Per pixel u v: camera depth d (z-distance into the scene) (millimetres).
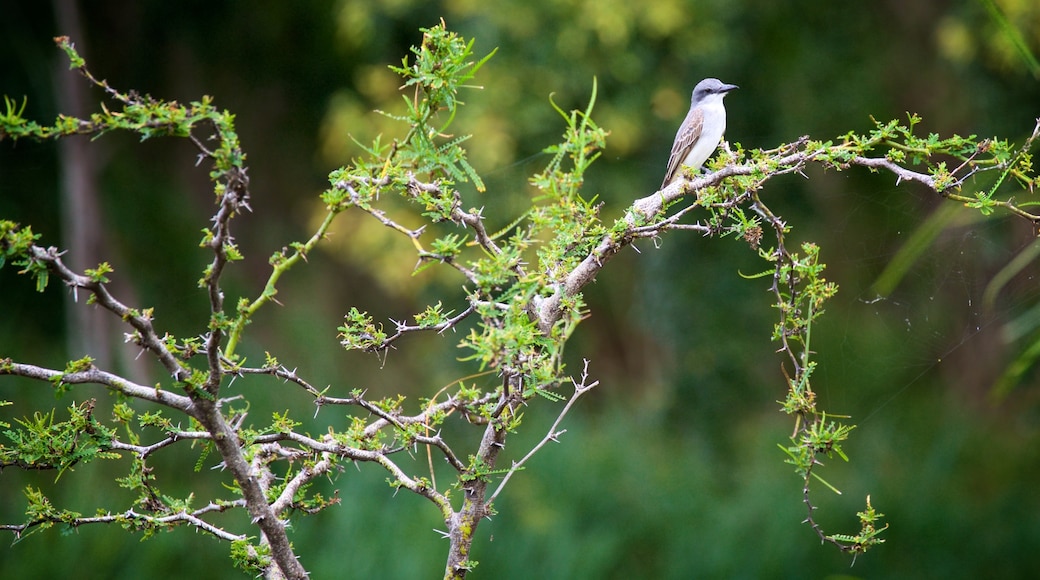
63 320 14664
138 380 13906
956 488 14297
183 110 3125
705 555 12133
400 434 3881
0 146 14633
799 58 16703
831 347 12516
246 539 3994
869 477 13891
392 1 15281
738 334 15484
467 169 3863
